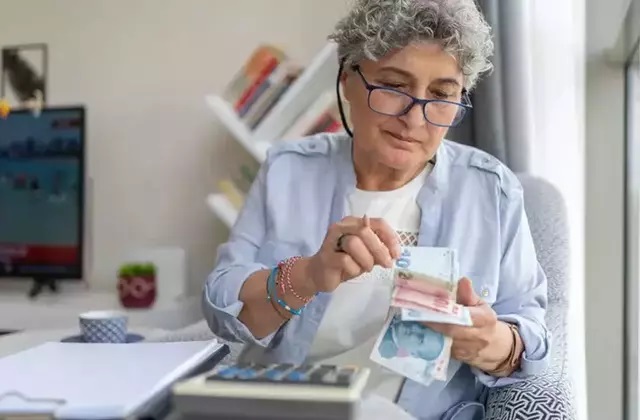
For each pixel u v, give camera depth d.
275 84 1.97
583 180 1.80
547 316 1.32
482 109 1.67
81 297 2.25
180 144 2.30
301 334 1.18
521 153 1.66
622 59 1.85
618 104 1.87
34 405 0.67
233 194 2.06
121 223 2.36
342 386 0.66
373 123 1.10
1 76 2.43
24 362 0.86
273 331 1.13
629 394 1.88
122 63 2.33
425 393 1.12
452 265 0.99
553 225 1.45
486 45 1.12
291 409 0.64
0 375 0.79
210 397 0.65
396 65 1.06
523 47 1.66
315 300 1.18
